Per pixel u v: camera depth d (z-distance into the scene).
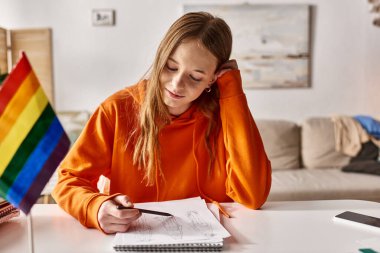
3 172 0.63
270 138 3.21
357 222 0.88
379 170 2.81
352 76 3.66
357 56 3.63
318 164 3.19
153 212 0.88
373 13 3.44
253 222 0.90
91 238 0.81
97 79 3.54
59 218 0.93
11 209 0.89
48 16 3.44
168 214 0.89
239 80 1.11
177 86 0.96
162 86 1.00
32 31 3.41
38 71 3.47
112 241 0.79
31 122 0.63
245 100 1.11
